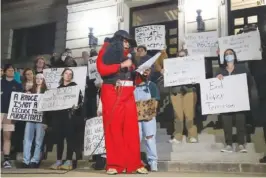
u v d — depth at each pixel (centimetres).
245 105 500
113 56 389
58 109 555
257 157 485
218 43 597
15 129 649
